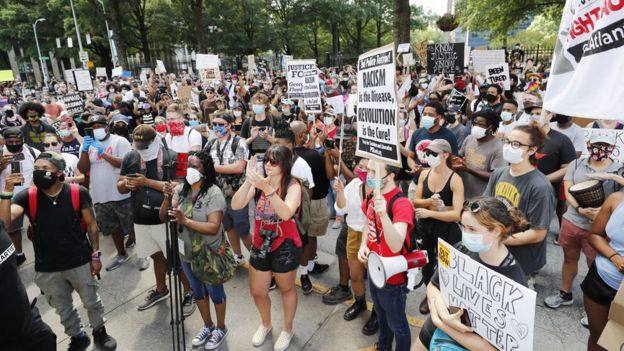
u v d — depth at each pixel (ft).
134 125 32.68
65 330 11.18
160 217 12.04
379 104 8.48
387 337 10.03
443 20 47.78
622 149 11.05
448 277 6.88
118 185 13.62
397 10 46.42
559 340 10.91
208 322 11.64
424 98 28.99
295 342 11.44
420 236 11.64
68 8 124.16
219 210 10.73
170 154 14.44
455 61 31.76
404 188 20.76
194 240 10.62
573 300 12.64
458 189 10.71
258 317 12.78
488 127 13.78
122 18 120.16
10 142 15.98
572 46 6.69
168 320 12.95
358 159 14.79
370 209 9.23
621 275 7.91
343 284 13.37
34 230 10.40
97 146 15.81
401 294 8.86
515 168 9.63
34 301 8.71
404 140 19.56
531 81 38.42
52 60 178.19
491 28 71.51
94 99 36.19
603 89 6.05
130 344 11.86
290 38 149.38
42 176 9.98
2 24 141.49
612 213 8.21
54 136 17.97
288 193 10.15
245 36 141.69
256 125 20.02
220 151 15.52
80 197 10.87
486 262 6.49
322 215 14.02
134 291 14.80
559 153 14.26
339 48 192.85
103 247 18.62
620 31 5.80
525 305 5.40
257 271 10.73
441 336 6.86
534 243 9.44
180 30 131.34
